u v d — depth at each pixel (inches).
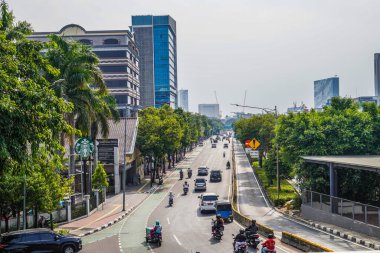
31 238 973.2
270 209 1772.9
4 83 581.3
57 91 1445.6
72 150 1608.0
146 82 7711.6
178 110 4734.3
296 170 1664.6
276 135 1875.0
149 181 2896.2
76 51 1588.3
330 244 1019.3
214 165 3769.7
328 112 1808.6
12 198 1131.9
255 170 3041.3
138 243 1143.0
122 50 4586.6
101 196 1948.8
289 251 965.2
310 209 1480.1
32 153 648.4
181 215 1654.8
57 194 1249.4
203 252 1000.2
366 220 1117.1
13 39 1002.1
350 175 1518.2
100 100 1760.6
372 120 1622.8
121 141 2618.1
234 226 1369.3
